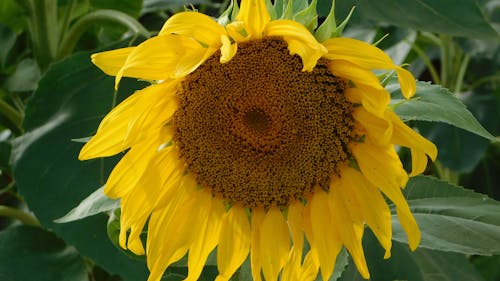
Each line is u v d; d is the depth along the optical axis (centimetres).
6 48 121
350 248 89
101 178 107
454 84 146
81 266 114
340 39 83
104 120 85
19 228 116
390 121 82
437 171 148
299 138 89
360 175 89
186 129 89
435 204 103
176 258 90
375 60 82
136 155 88
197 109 88
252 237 91
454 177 145
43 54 118
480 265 138
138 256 96
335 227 90
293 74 87
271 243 90
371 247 108
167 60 84
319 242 89
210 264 95
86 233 105
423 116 90
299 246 90
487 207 102
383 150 88
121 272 104
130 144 85
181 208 91
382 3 101
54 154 108
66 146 108
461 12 100
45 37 117
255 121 88
